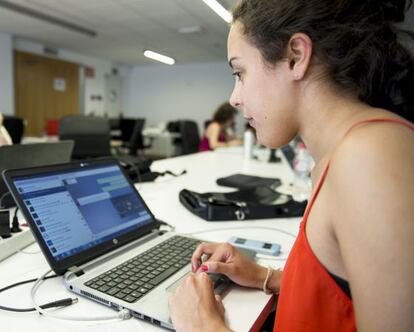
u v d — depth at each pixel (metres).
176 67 9.37
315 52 0.45
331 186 0.40
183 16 4.91
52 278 0.69
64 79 7.70
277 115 0.50
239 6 0.51
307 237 0.47
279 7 0.45
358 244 0.34
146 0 4.30
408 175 0.33
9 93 6.34
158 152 8.09
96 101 8.80
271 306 0.65
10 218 0.88
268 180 1.76
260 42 0.48
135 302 0.58
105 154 3.38
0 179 1.00
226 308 0.60
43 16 5.04
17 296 0.62
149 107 9.92
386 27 0.45
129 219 0.88
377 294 0.33
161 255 0.78
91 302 0.61
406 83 0.46
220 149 3.54
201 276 0.59
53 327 0.53
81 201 0.79
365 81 0.45
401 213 0.32
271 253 0.88
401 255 0.32
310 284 0.46
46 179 0.74
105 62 8.98
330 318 0.45
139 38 6.31
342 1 0.43
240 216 1.17
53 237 0.68
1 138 1.73
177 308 0.53
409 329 0.32
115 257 0.75
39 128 7.20
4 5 4.55
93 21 5.27
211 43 6.59
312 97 0.47
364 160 0.35
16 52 6.55
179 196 1.41
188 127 4.57
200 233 1.04
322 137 0.47
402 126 0.38
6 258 0.79
